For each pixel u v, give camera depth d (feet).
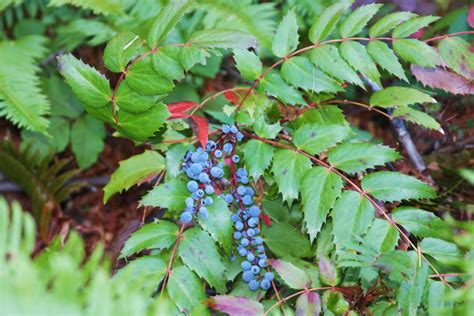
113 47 2.60
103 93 2.59
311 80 2.71
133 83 2.57
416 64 2.71
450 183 3.00
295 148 2.62
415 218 2.53
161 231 2.56
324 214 2.52
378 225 2.52
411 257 2.45
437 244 2.47
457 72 2.71
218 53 2.58
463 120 3.38
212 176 2.62
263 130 2.64
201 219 2.57
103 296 1.97
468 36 3.37
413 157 3.24
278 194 2.77
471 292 2.18
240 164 2.80
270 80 2.73
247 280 2.66
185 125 2.69
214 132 2.73
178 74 2.57
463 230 2.52
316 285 2.72
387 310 2.51
